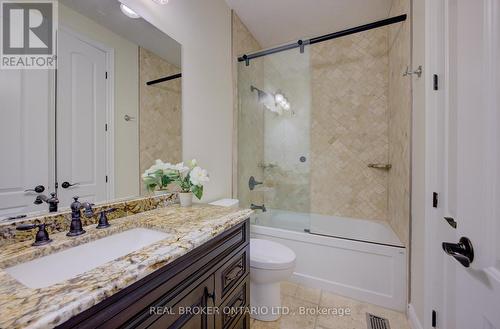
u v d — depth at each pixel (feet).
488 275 1.59
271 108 8.29
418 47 4.43
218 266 3.12
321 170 8.57
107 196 3.68
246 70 7.70
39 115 2.83
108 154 3.69
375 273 5.45
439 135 3.53
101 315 1.61
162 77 4.61
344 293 5.75
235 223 3.45
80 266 2.50
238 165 7.36
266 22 7.60
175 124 4.91
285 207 8.19
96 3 3.50
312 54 8.62
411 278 4.83
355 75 8.02
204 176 4.43
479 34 1.69
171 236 2.69
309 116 7.90
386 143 7.62
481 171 1.68
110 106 3.72
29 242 2.48
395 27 6.41
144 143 4.27
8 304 1.38
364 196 7.95
